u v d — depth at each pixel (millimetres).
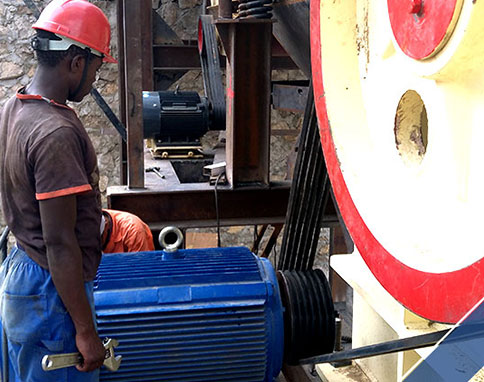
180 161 5070
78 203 1720
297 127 8820
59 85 1707
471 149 1417
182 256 2416
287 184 3912
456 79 1424
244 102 3723
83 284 1659
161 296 2203
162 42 7125
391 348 1579
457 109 1452
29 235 1701
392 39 1555
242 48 3619
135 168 3861
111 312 2152
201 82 8539
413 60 1448
